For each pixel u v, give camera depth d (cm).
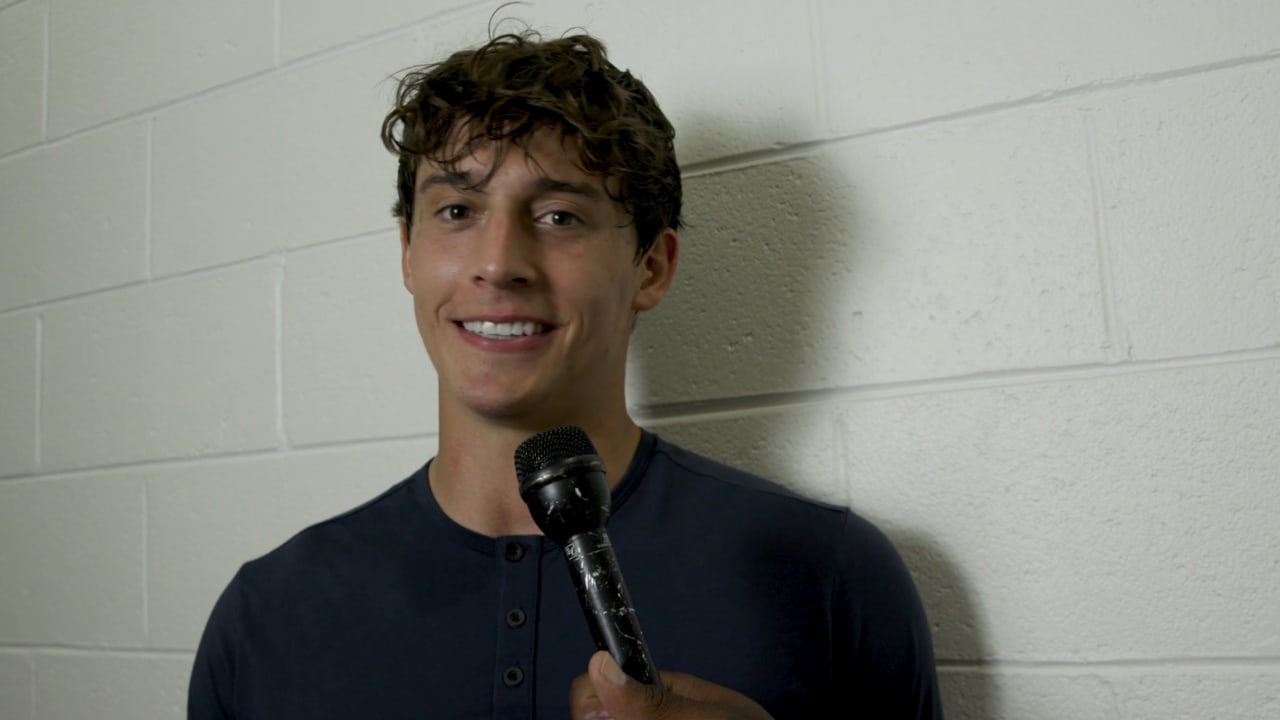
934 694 93
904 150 107
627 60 121
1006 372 101
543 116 88
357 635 90
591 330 89
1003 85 103
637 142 92
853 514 95
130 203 154
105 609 147
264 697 91
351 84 138
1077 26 101
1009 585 99
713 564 89
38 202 163
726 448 112
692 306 115
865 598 90
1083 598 96
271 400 138
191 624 140
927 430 103
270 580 97
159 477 145
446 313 90
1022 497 99
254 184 144
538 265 87
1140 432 95
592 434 93
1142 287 96
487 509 93
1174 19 97
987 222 103
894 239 106
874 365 106
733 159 114
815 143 111
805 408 109
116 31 159
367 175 135
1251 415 92
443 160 89
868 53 109
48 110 164
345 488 131
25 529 157
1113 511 96
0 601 157
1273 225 92
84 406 154
